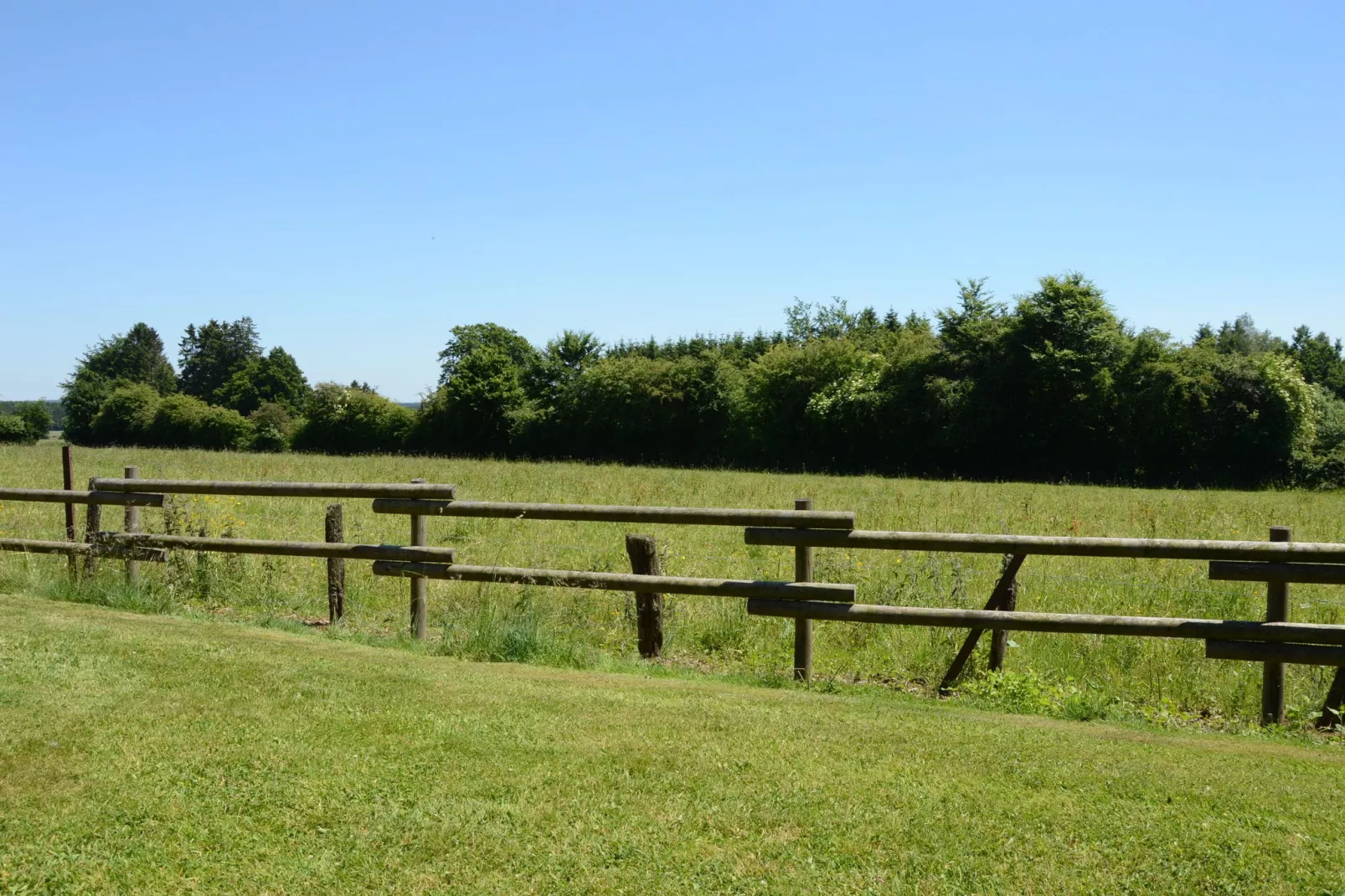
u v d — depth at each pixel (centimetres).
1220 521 1695
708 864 336
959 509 1919
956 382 4506
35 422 7681
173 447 6338
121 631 656
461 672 587
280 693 519
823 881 325
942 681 667
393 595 915
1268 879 327
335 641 686
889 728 486
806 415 4919
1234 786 411
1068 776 419
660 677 625
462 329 8850
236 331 12250
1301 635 571
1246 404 4112
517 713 495
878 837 356
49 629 651
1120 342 4309
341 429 6275
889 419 4684
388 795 390
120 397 7319
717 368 5309
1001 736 478
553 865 334
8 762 415
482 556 1119
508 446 5909
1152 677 688
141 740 444
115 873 326
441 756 432
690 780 409
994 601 642
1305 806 390
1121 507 2052
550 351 6184
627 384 5441
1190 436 4169
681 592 686
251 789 394
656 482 2569
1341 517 1833
